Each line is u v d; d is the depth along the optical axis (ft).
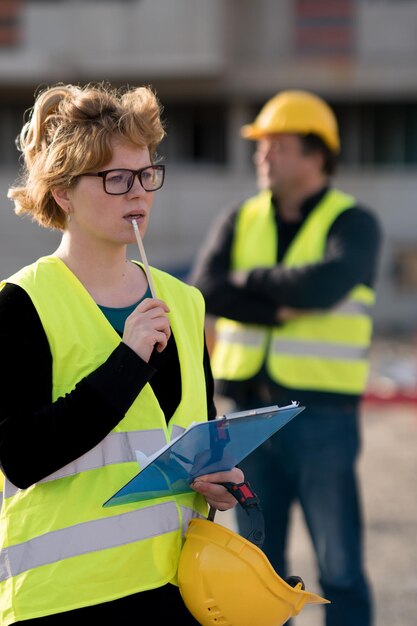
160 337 9.62
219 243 18.16
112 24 85.56
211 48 84.53
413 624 18.89
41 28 86.33
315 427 16.39
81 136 9.68
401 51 85.71
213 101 89.35
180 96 89.04
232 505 10.43
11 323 9.55
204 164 90.07
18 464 9.32
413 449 34.06
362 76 85.87
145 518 9.89
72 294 9.93
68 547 9.57
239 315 16.94
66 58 86.17
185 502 10.37
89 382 9.37
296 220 17.70
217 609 9.91
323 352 16.70
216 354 17.81
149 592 9.90
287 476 16.76
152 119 9.95
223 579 9.84
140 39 85.35
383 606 19.77
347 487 16.37
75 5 85.66
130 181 9.78
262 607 9.97
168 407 10.21
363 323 17.06
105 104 9.83
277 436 16.49
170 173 82.79
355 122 88.58
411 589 20.68
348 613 16.05
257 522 10.18
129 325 9.61
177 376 10.34
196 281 17.83
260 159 17.97
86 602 9.51
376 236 17.42
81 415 9.25
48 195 10.19
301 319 16.76
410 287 80.02
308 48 86.63
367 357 17.22
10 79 86.12
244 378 17.11
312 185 17.63
